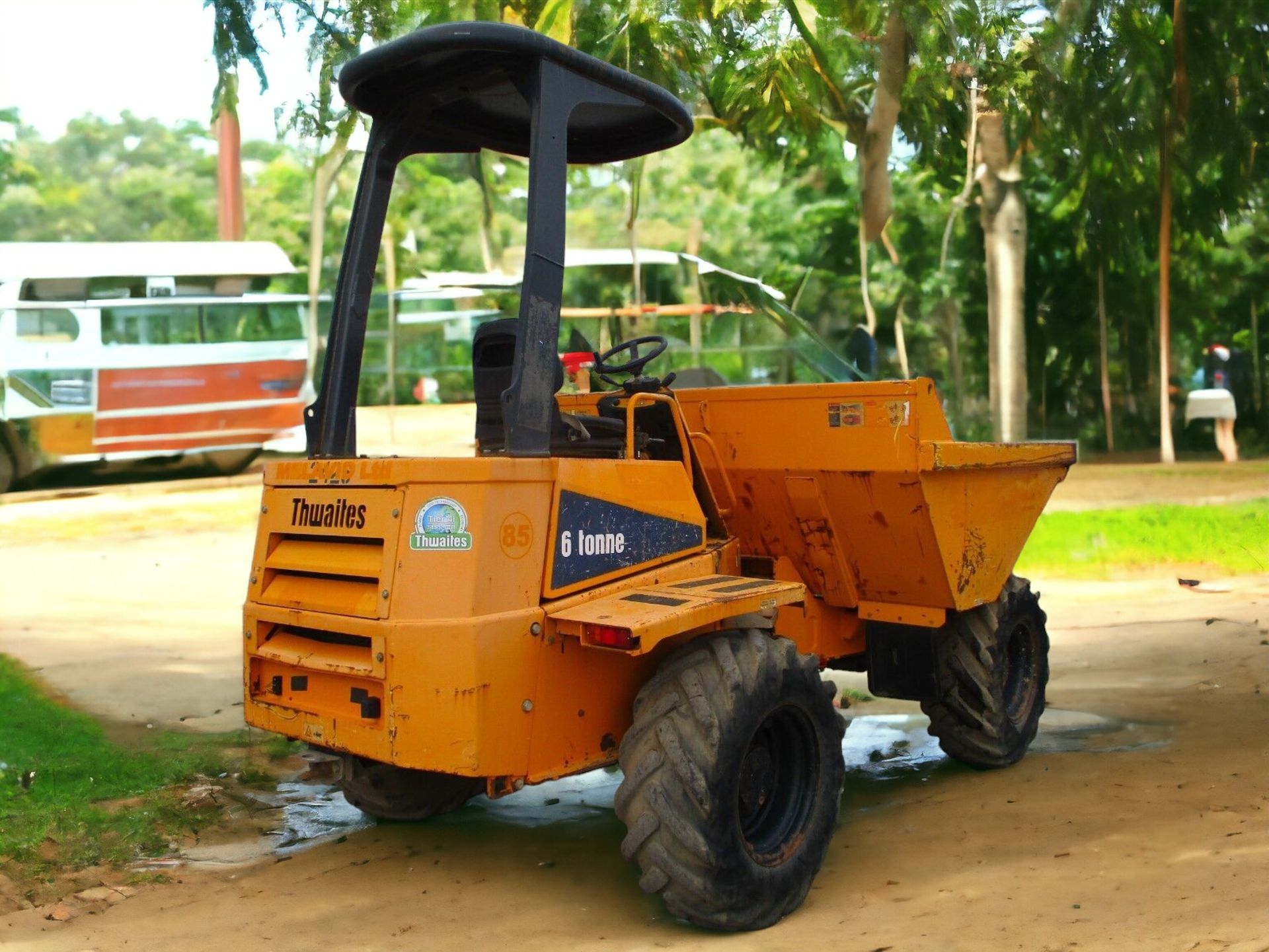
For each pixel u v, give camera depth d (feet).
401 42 14.89
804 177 100.48
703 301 69.77
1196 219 67.15
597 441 15.98
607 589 15.12
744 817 15.05
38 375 60.08
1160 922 13.15
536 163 14.69
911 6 38.09
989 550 19.29
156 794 19.56
